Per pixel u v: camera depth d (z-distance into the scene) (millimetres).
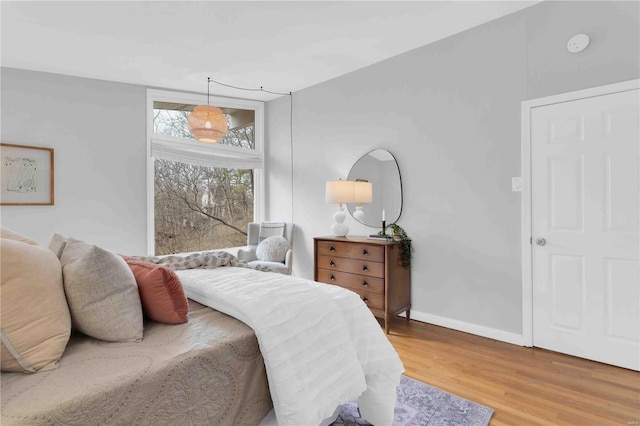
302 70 3699
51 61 3248
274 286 1565
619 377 2119
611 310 2285
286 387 1188
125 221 3848
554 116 2484
